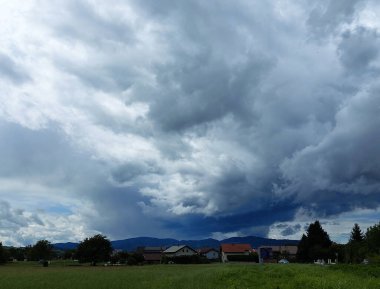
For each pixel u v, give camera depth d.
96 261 117.12
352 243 90.19
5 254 120.69
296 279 28.66
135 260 118.81
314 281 26.52
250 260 130.75
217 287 25.61
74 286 28.84
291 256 134.25
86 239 119.81
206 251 156.50
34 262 133.75
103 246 117.81
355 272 38.34
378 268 39.25
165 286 27.19
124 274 44.69
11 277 41.41
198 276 35.38
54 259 162.25
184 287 26.05
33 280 36.28
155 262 135.25
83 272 52.75
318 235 116.00
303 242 116.62
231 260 131.25
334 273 36.31
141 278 36.41
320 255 107.50
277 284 27.20
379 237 76.50
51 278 39.00
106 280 34.31
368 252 76.44
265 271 40.06
